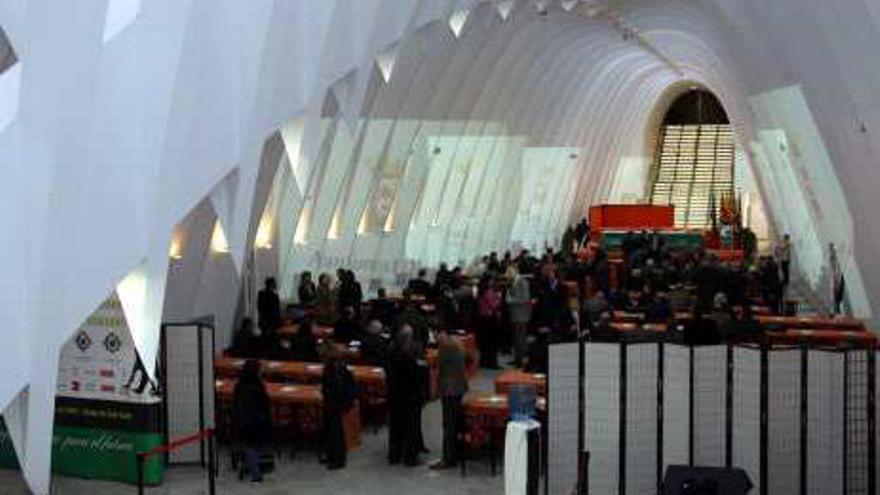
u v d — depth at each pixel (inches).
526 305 933.2
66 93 450.9
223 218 625.6
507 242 1513.3
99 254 504.1
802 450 524.7
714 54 1450.5
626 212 1713.8
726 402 534.3
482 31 1055.6
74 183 471.8
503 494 574.2
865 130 690.8
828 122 823.7
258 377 603.2
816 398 522.0
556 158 1699.1
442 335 625.6
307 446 677.9
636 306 978.1
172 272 737.6
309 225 963.3
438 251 1299.2
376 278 1117.1
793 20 823.7
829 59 749.9
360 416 702.5
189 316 768.9
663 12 1314.0
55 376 496.7
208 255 783.1
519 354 936.9
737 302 983.6
